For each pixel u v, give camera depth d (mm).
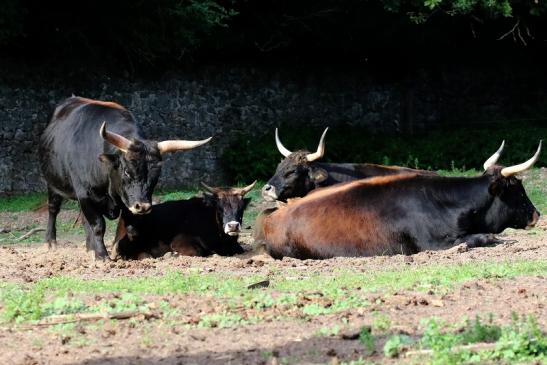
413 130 38562
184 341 9867
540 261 14344
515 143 35938
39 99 32031
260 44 35875
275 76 36406
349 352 9273
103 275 14266
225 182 35031
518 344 8852
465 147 35844
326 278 13344
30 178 31672
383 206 16203
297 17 36094
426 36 37938
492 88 39469
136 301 11586
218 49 35062
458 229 16297
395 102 38469
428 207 16281
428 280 12477
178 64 34562
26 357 9336
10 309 11125
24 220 25172
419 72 38688
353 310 10906
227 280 13195
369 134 37656
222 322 10461
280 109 36469
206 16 32625
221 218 17672
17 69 31688
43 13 31750
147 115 34062
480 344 9086
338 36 37094
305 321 10492
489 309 10758
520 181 16922
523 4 35969
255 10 35656
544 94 39844
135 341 9930
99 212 17125
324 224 16000
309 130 35938
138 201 16156
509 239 17547
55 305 11352
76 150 17203
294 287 12477
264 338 9852
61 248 19281
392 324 10125
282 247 16234
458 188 16562
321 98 37219
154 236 17312
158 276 13977
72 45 32594
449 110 39094
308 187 18656
